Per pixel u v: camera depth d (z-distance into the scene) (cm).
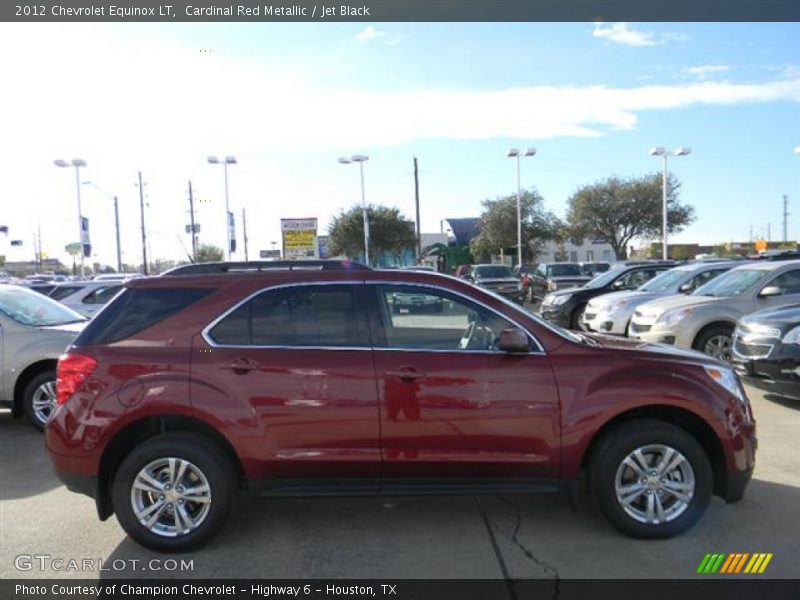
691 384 431
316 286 445
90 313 1310
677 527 431
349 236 5062
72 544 445
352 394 422
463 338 442
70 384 427
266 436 419
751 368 798
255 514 489
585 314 1447
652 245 6488
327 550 430
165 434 430
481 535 448
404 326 440
